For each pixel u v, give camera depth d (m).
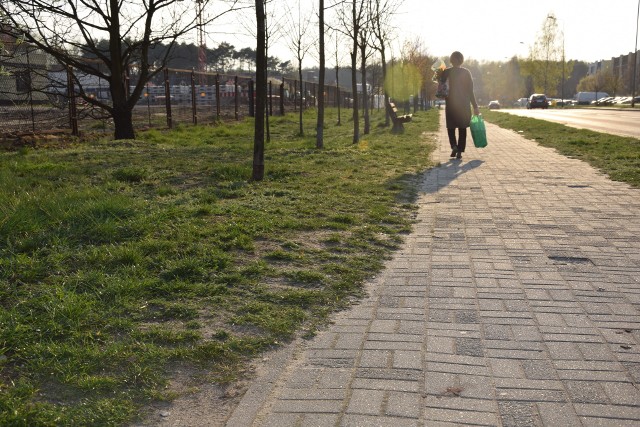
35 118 20.03
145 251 5.26
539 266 5.09
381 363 3.31
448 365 3.27
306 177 9.75
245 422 2.74
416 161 12.62
